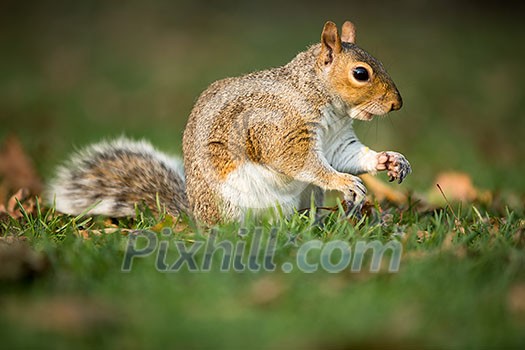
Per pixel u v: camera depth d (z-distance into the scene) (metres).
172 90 24.67
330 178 9.57
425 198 12.13
